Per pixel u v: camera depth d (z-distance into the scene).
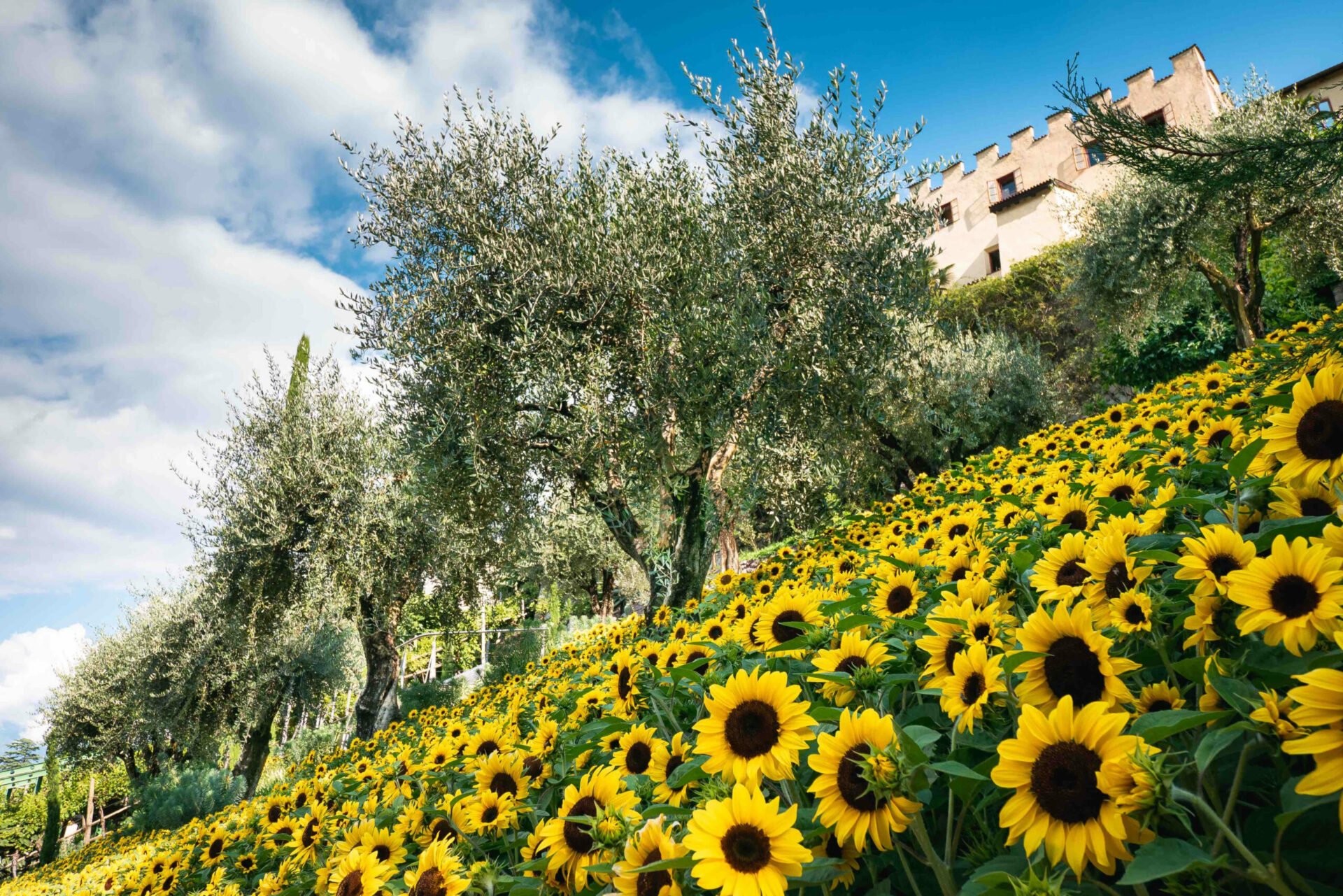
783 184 7.45
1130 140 5.99
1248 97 14.96
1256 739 0.89
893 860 1.31
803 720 1.32
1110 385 18.38
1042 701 1.16
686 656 2.59
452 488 8.41
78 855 16.19
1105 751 0.88
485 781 2.36
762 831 1.09
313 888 2.62
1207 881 0.85
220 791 13.67
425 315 8.29
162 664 15.88
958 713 1.34
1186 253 13.38
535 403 8.09
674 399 7.51
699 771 1.46
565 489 8.70
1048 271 22.36
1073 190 25.66
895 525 4.97
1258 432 2.35
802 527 8.05
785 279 7.78
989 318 23.58
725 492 8.12
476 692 8.98
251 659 13.04
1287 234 13.05
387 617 12.34
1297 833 0.92
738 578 6.07
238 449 12.52
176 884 4.25
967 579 1.80
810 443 7.73
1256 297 12.77
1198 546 1.24
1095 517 2.27
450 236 8.65
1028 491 3.66
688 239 7.88
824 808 1.16
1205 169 5.93
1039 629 1.18
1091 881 0.95
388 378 8.51
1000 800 1.27
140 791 14.31
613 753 2.30
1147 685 1.38
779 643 2.21
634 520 8.55
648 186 8.30
